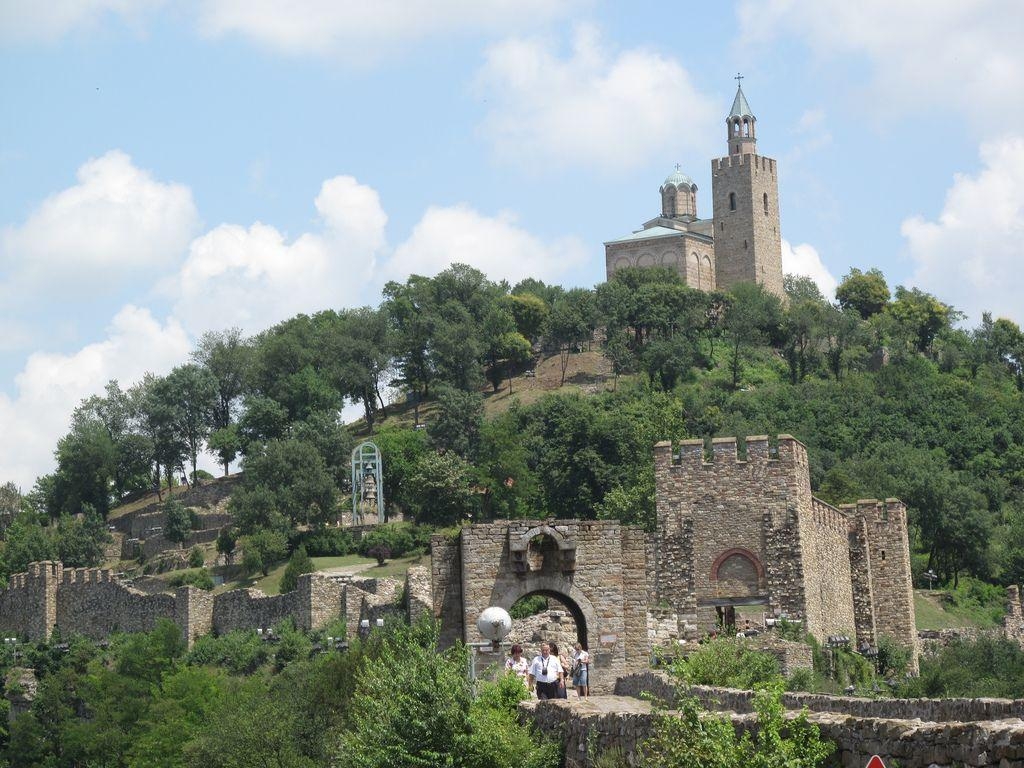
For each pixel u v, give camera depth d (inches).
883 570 4576.8
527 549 2459.4
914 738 1048.2
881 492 7209.6
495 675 2073.1
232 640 5610.2
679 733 1321.4
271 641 5575.8
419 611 4490.7
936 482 7219.5
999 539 7504.9
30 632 6766.7
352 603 5502.0
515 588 2463.1
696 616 3897.6
